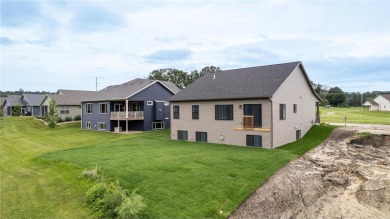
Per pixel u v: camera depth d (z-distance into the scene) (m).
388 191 12.13
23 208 9.16
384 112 54.91
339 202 11.48
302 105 23.19
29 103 53.12
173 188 10.40
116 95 32.81
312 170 13.85
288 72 20.91
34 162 15.05
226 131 21.02
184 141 23.31
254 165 13.45
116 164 13.34
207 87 24.19
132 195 9.45
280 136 19.39
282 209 10.14
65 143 24.52
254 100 19.27
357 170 14.31
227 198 9.88
